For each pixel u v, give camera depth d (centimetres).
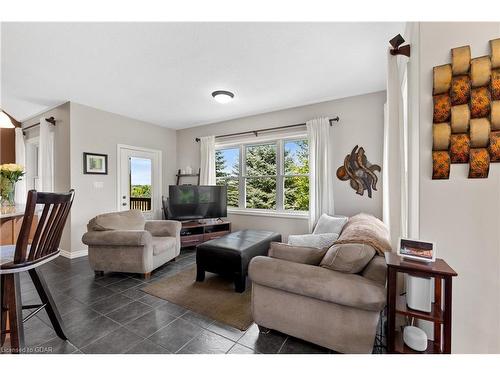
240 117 434
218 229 422
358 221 228
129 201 429
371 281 131
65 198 146
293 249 164
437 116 134
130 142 432
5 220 253
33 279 153
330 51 223
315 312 145
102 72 263
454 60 130
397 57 181
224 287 250
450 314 108
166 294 233
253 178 436
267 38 202
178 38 202
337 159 341
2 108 383
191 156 503
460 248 131
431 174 137
